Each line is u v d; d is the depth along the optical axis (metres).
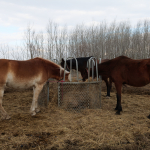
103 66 3.77
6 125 2.73
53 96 4.53
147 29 12.36
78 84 3.88
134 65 3.27
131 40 12.98
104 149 2.01
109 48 12.27
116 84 3.56
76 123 2.85
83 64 4.86
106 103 4.43
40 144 2.09
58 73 3.70
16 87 3.01
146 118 3.15
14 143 2.11
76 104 3.75
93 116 3.26
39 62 3.31
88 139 2.25
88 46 11.78
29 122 2.90
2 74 2.71
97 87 3.93
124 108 3.92
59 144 2.09
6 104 4.25
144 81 3.15
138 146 2.06
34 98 3.31
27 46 9.42
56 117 3.21
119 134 2.40
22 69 2.93
